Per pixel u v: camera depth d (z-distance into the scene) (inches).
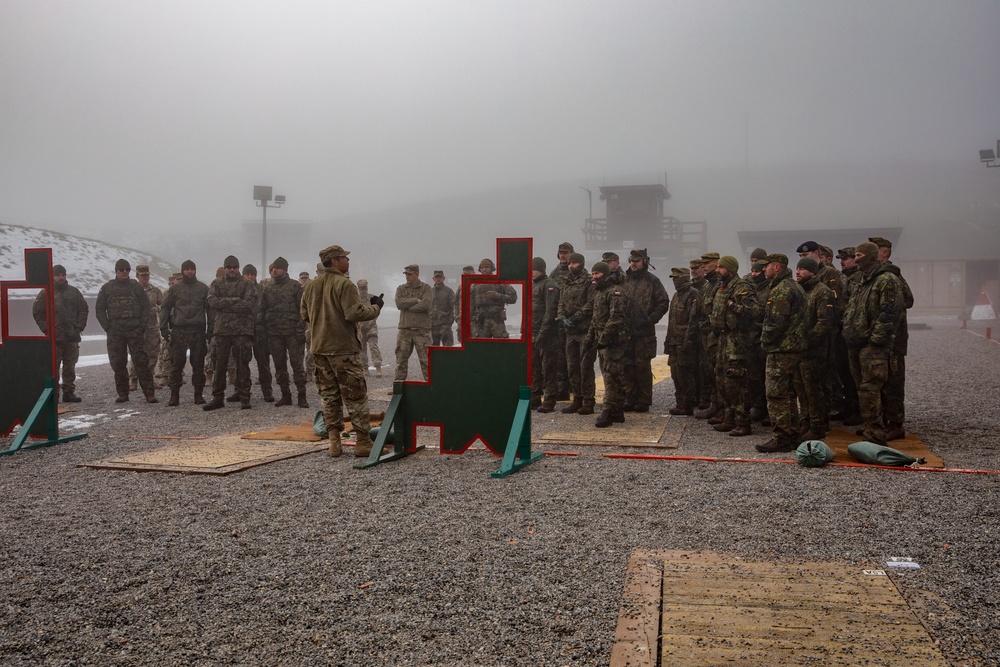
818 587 136.8
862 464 244.7
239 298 429.4
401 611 132.0
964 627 118.8
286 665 113.1
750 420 325.7
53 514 201.5
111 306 460.1
